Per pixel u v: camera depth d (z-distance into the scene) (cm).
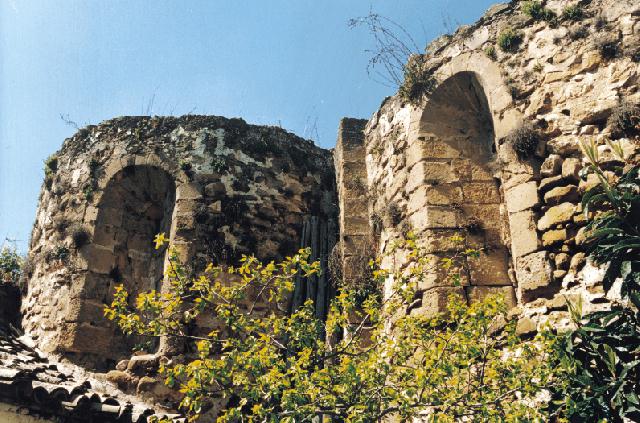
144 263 1232
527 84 917
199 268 1134
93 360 1105
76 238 1183
